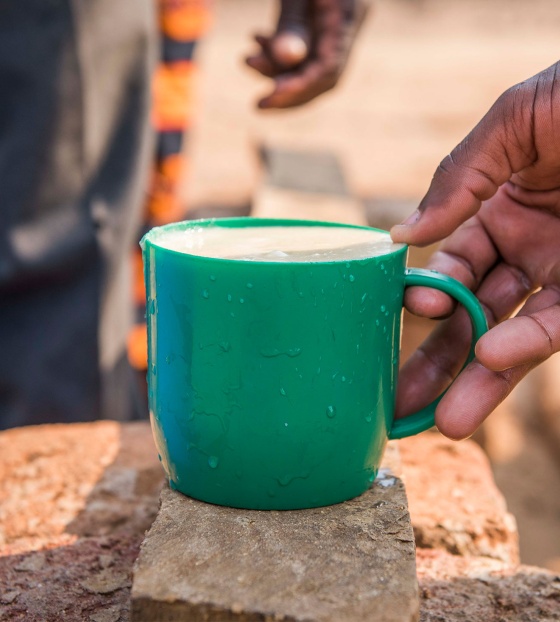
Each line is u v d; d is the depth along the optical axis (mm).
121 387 726
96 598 443
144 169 701
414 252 979
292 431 427
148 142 700
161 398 442
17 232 653
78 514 500
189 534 420
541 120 451
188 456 439
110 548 477
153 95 696
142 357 891
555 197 494
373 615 382
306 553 411
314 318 418
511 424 1255
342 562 406
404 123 2572
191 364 427
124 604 440
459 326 499
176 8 852
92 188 669
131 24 661
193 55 885
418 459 552
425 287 464
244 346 420
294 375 422
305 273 414
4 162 644
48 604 439
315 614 381
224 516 433
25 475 526
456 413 456
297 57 728
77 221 667
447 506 509
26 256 657
